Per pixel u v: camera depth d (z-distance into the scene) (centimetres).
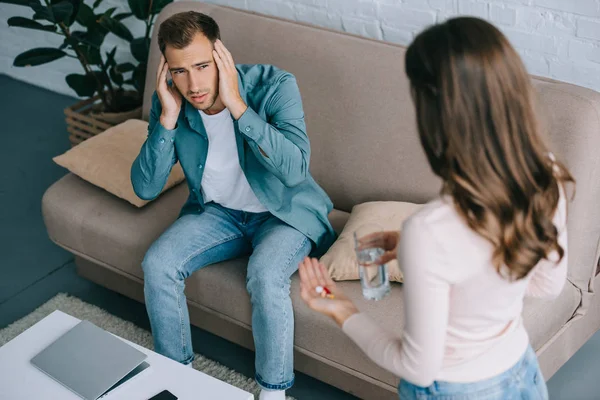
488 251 111
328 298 130
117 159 246
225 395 167
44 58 302
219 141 207
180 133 209
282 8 274
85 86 312
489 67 102
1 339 242
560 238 123
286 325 194
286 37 242
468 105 103
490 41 103
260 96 204
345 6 258
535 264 112
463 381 121
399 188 223
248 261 212
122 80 316
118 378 170
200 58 187
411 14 245
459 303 117
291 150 194
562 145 194
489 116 103
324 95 232
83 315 250
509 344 124
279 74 205
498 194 105
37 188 321
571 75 227
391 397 202
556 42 224
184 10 263
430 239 109
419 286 111
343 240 204
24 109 378
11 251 286
